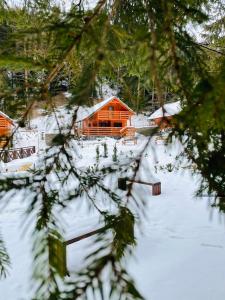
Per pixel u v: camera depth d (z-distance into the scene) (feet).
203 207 21.84
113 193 3.40
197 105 2.61
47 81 3.92
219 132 3.09
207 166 3.28
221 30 9.46
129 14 5.29
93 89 4.32
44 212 3.22
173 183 29.22
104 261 2.42
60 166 3.65
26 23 6.84
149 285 12.45
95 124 82.23
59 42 3.94
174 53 3.15
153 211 21.67
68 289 2.32
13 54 3.82
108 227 2.77
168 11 3.33
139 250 15.23
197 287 12.23
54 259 2.79
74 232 14.70
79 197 3.72
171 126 2.81
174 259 14.46
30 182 3.45
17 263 13.09
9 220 16.33
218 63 4.91
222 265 13.79
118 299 2.26
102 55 2.50
